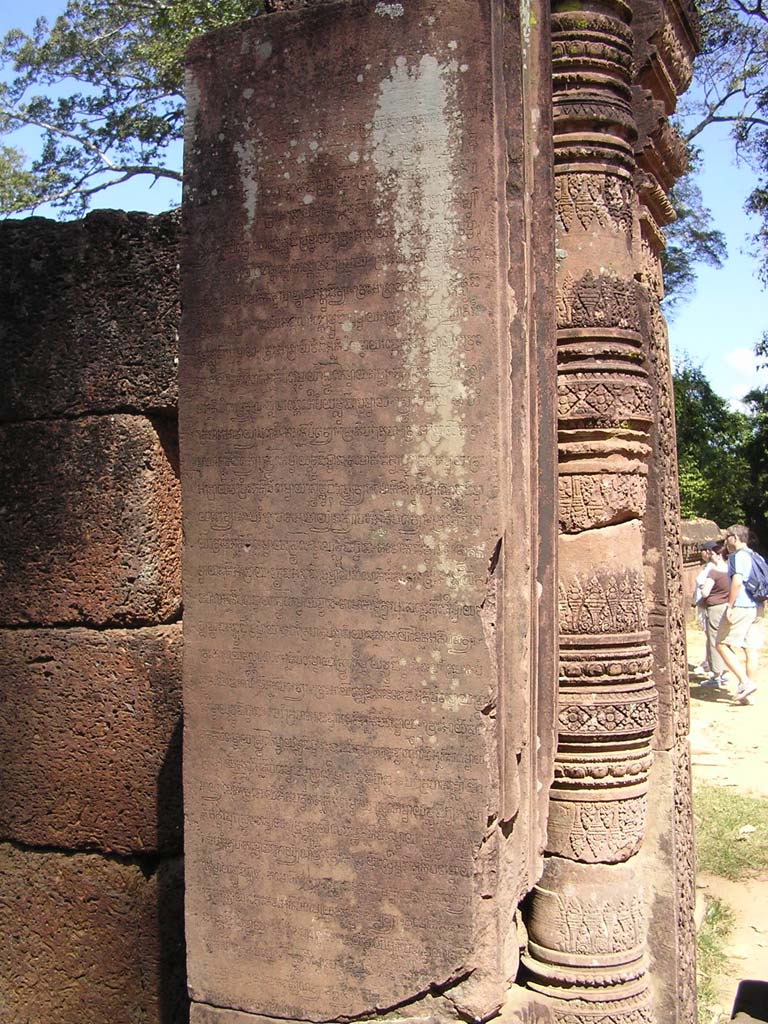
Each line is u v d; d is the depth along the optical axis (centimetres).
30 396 416
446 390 291
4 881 417
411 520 295
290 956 308
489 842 289
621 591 373
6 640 418
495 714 289
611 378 370
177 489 412
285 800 309
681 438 2561
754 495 2969
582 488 370
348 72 302
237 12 1402
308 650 307
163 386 399
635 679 373
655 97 451
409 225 295
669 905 405
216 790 318
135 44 1809
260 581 313
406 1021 296
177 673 401
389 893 297
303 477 307
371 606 299
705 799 761
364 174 300
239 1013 314
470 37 290
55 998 409
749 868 621
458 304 290
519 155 300
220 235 318
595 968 369
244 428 315
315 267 305
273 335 311
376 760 299
